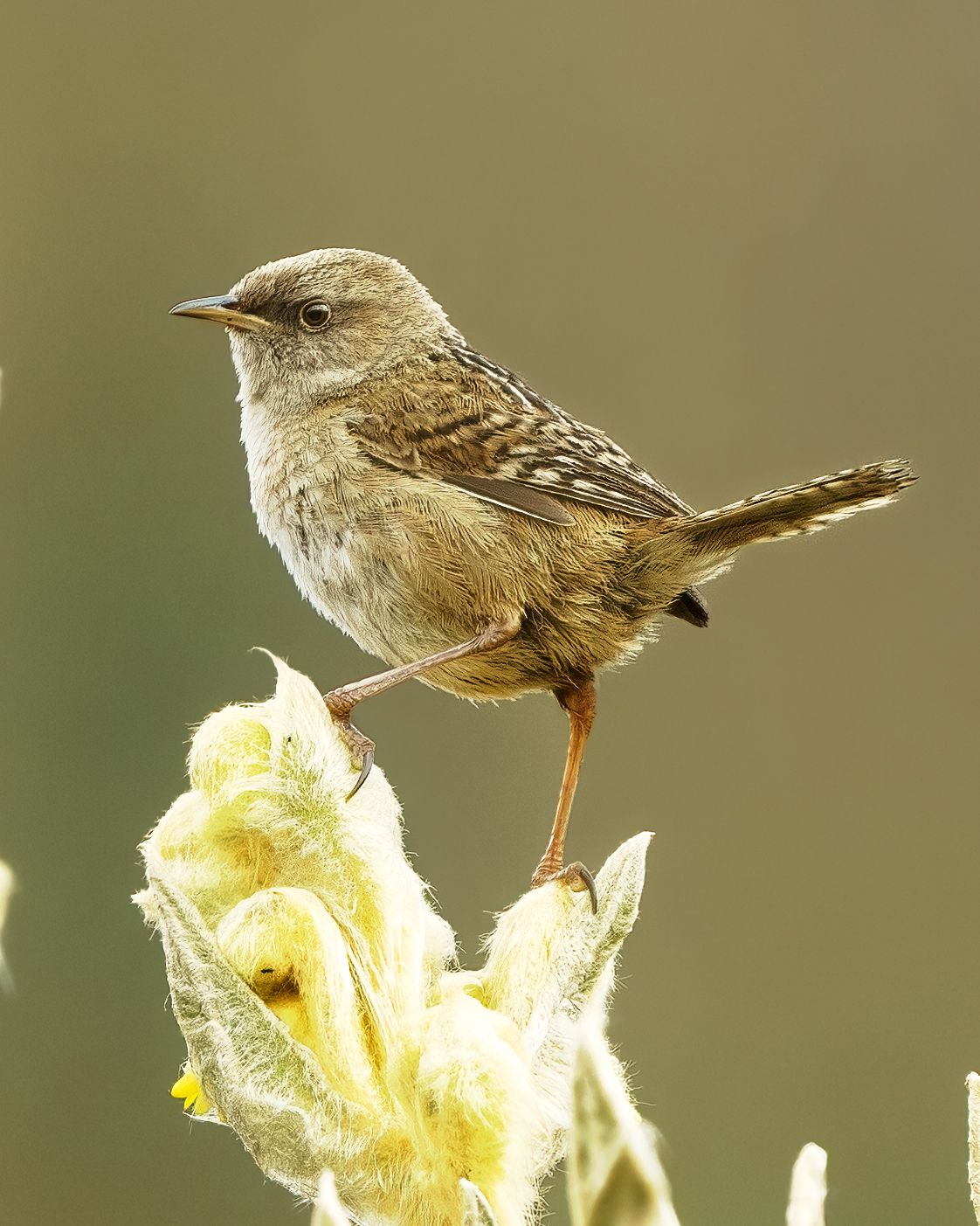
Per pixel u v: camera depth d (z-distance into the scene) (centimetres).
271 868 324
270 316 361
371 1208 305
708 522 358
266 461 360
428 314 361
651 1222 218
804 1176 234
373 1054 310
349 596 359
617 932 335
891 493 358
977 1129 274
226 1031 306
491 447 359
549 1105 324
